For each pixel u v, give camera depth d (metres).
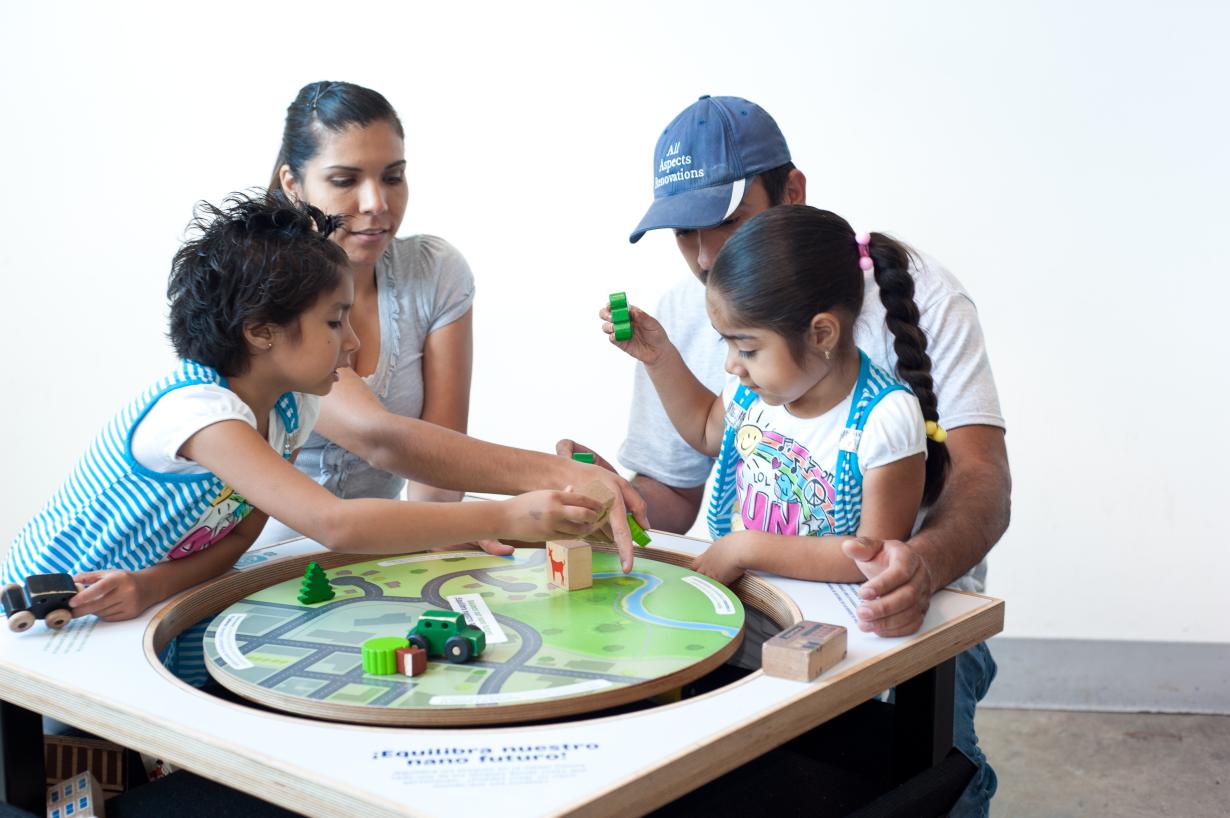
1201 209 2.28
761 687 0.83
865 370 1.18
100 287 2.41
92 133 2.37
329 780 0.69
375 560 1.21
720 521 1.33
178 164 2.38
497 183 2.46
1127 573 2.44
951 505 1.20
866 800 1.04
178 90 2.36
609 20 2.37
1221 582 2.41
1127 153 2.29
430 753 0.73
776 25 2.34
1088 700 2.49
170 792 1.00
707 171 1.35
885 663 0.89
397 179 1.50
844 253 1.14
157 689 0.84
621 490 1.24
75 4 2.33
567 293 2.48
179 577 1.07
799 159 2.38
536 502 1.09
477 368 2.54
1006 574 2.48
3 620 0.99
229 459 1.05
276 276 1.10
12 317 2.42
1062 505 2.44
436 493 1.67
